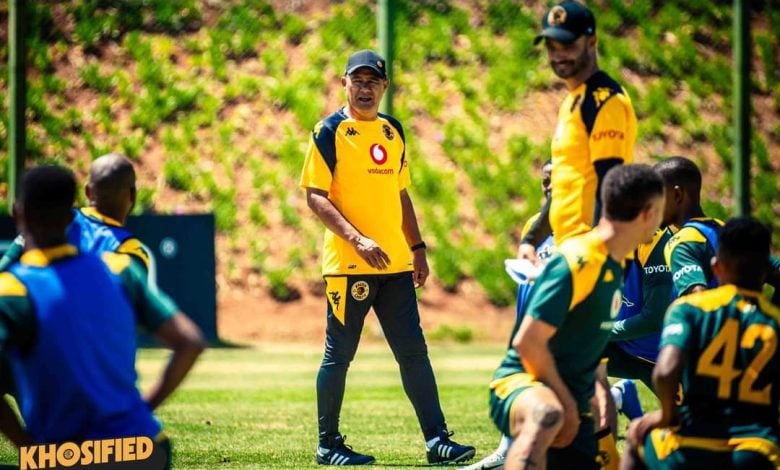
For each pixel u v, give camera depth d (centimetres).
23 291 1420
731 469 1593
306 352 5147
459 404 3484
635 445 1712
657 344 2294
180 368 1491
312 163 2456
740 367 1627
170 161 6350
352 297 2466
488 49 6888
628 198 1611
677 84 6931
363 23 6938
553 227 1858
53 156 6269
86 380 1424
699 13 7256
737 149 5494
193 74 6700
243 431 2909
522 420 1603
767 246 1659
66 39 6712
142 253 1841
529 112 6688
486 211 6297
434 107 6606
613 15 7150
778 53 7206
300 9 7038
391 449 2666
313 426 3008
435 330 5747
